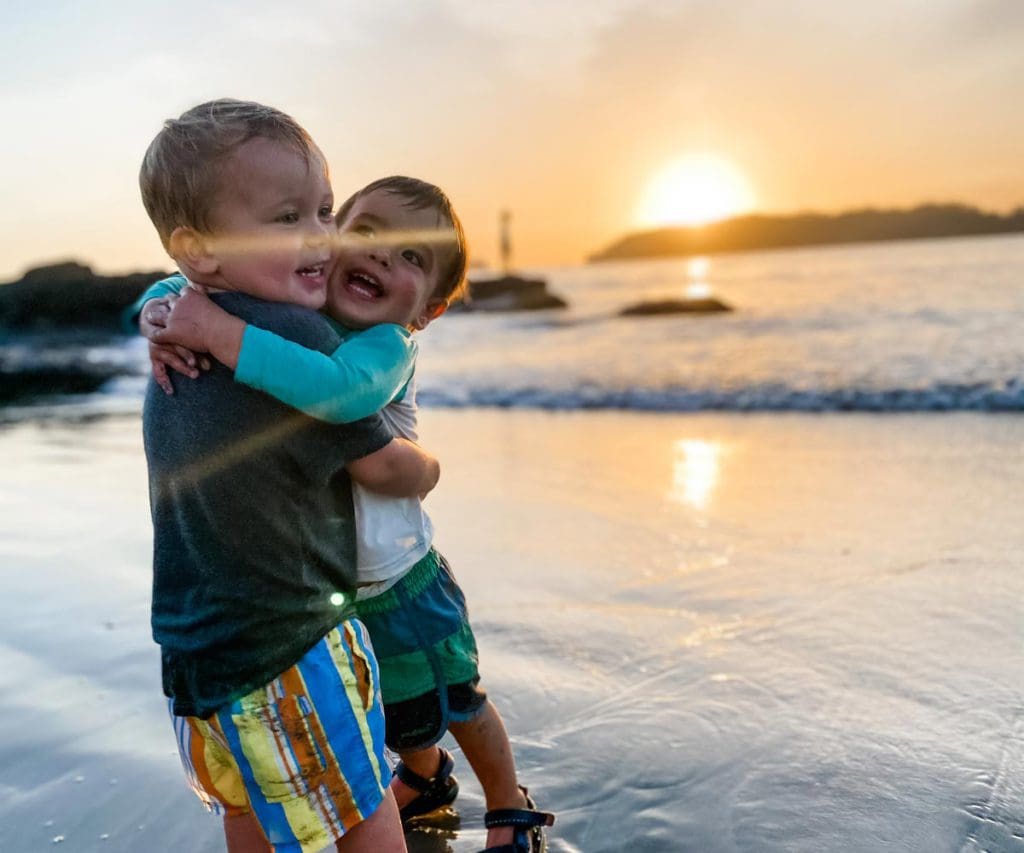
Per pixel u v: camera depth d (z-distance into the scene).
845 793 2.18
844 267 49.56
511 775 2.06
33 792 2.35
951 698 2.60
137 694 2.88
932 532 4.11
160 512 1.66
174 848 2.12
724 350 13.09
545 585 3.70
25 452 7.45
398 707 1.92
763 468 5.64
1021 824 2.04
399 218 1.91
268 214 1.61
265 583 1.59
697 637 3.11
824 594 3.43
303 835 1.63
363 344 1.72
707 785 2.26
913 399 7.76
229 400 1.59
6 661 3.15
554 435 7.34
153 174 1.61
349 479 1.79
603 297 40.88
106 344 22.11
